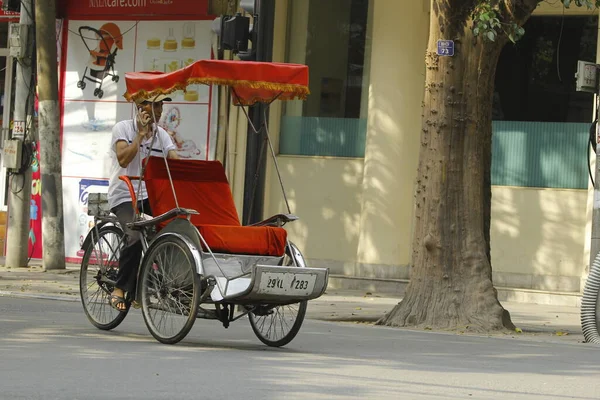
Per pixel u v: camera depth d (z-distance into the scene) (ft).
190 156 136.87
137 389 50.39
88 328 78.13
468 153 90.68
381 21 131.34
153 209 71.67
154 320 71.15
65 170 142.82
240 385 52.60
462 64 90.33
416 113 131.23
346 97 136.46
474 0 88.33
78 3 142.41
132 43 140.56
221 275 69.00
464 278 90.17
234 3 136.77
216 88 135.74
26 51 132.87
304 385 53.42
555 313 111.34
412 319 90.22
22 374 54.19
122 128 74.23
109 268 76.33
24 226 134.31
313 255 136.05
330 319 97.35
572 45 126.82
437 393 52.75
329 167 135.95
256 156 91.66
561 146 126.72
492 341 81.41
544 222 126.41
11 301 97.66
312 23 138.41
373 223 130.82
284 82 71.36
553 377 61.05
